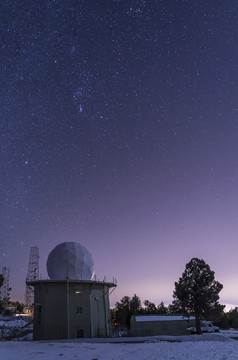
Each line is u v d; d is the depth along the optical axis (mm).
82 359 16891
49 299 37125
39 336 35906
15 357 17141
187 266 43281
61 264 42125
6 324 53531
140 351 19438
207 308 39969
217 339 25531
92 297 38500
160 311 73250
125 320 71250
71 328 35875
